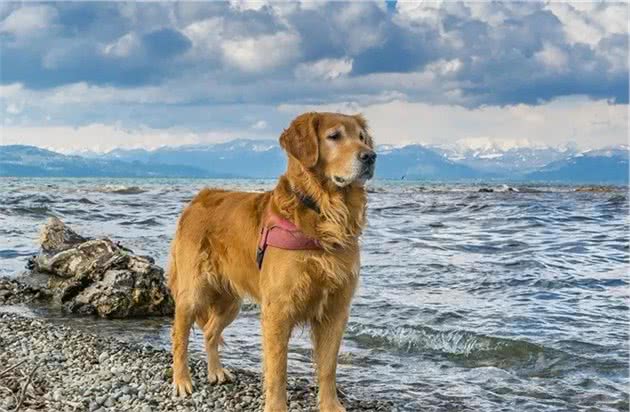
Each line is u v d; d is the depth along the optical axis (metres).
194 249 3.71
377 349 4.45
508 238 9.50
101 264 5.20
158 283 5.07
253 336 4.66
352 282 3.43
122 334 4.64
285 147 3.42
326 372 3.50
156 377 3.82
